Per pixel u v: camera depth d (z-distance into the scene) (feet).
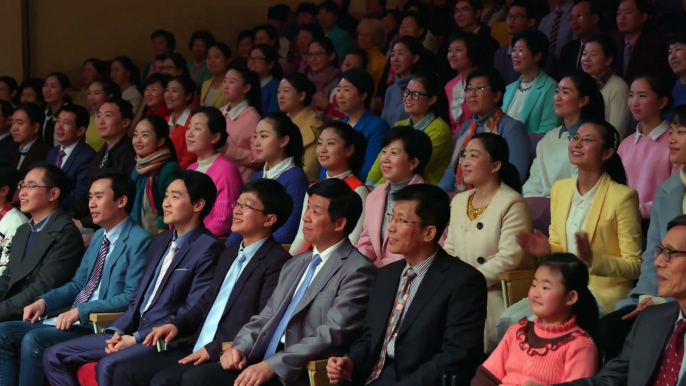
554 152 18.98
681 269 11.32
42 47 36.35
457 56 24.04
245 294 15.56
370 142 22.04
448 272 13.30
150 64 34.73
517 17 26.55
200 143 21.02
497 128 19.67
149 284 17.22
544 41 22.21
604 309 14.76
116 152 23.89
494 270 15.37
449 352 12.76
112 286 17.95
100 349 16.96
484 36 27.20
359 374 13.38
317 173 23.24
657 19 26.53
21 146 27.50
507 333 12.57
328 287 14.47
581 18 24.89
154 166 21.49
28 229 19.83
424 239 13.52
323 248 14.88
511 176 16.16
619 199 15.24
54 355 16.78
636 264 14.90
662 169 17.78
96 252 18.61
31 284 18.93
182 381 14.39
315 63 28.99
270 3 37.78
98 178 18.40
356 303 14.23
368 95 22.56
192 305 16.55
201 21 37.60
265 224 15.87
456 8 28.27
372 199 17.34
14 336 17.90
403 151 16.92
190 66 34.96
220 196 20.47
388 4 36.81
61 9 36.55
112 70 32.45
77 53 36.68
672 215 14.56
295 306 14.64
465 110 23.72
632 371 11.46
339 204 14.69
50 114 30.42
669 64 22.35
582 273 12.14
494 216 15.69
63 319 17.42
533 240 13.56
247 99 24.99
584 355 11.78
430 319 13.10
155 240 17.71
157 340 15.79
